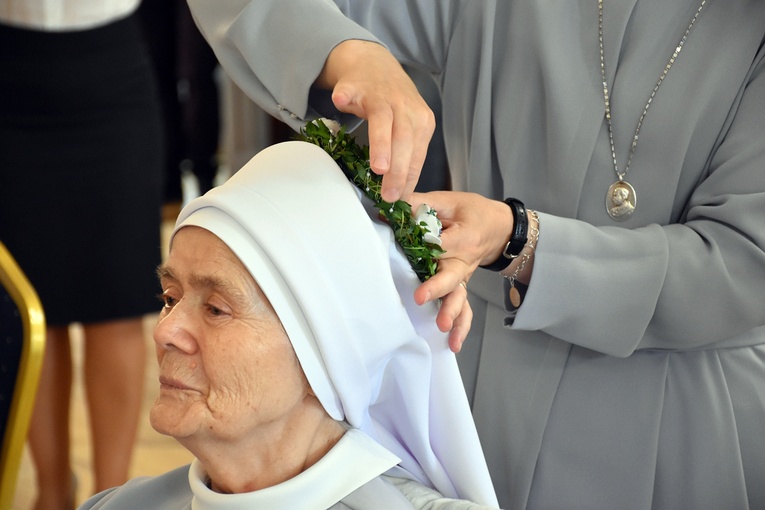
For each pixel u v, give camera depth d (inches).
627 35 74.2
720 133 72.2
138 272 143.4
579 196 74.9
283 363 58.8
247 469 60.8
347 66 63.3
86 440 170.1
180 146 263.3
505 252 69.9
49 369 138.6
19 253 137.7
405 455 67.5
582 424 76.4
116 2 138.1
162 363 60.4
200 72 249.8
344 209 59.2
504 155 77.5
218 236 58.2
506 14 77.5
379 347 60.6
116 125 139.8
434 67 81.7
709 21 72.4
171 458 163.0
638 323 71.2
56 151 137.0
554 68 74.6
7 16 132.2
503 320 75.1
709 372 75.0
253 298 58.4
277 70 68.5
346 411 60.9
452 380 65.1
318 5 68.4
